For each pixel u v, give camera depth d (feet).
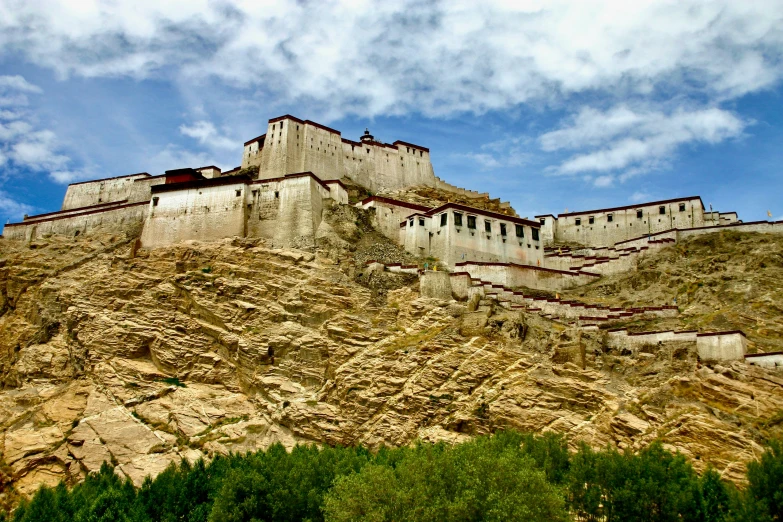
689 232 296.71
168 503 163.63
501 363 199.31
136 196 342.64
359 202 317.01
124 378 227.40
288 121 345.31
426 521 135.33
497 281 255.91
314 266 248.32
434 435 189.47
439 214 280.51
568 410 186.29
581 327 211.61
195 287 244.83
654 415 175.22
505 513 130.21
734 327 201.98
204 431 211.41
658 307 224.94
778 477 132.05
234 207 278.26
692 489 137.28
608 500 142.00
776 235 274.98
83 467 205.87
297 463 166.71
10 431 221.46
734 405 169.58
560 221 364.17
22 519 158.61
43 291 263.29
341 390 207.00
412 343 212.23
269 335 225.97
